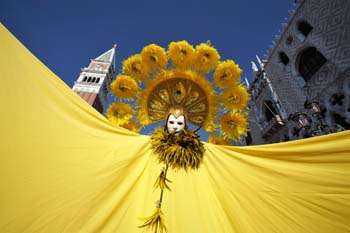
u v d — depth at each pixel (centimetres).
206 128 251
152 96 249
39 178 150
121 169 187
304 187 180
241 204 187
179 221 174
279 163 195
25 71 175
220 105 250
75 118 187
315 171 180
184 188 195
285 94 1423
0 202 134
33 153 155
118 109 232
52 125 171
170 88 251
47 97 178
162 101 251
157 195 189
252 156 208
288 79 1390
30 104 167
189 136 217
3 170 141
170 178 199
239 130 240
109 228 158
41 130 164
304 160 187
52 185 152
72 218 148
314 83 1138
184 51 237
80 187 160
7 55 170
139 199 184
